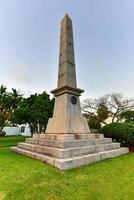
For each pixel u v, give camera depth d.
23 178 4.10
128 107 23.81
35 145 7.20
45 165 5.18
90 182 4.24
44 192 3.51
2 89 26.64
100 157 6.25
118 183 4.50
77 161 5.21
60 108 8.02
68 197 3.49
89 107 25.31
